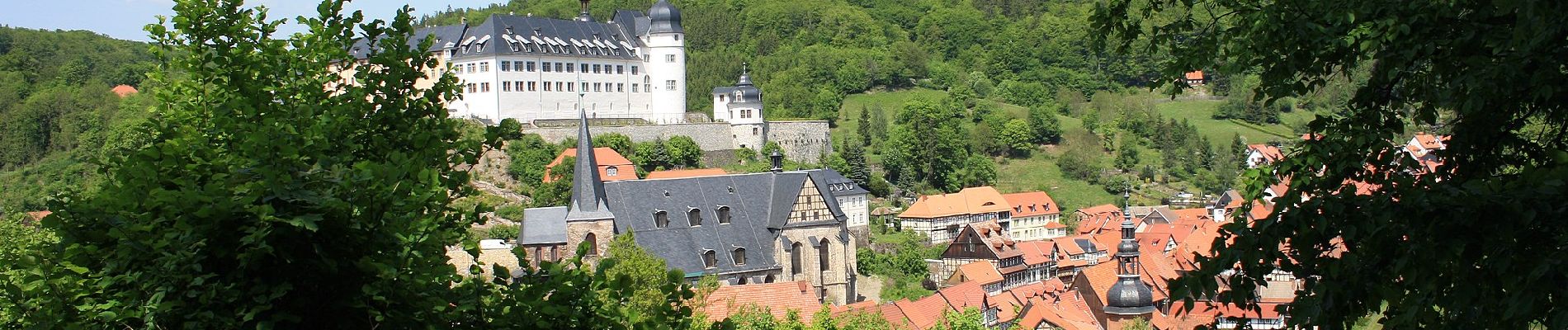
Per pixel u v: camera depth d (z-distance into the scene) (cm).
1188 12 3008
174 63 3102
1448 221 2034
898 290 15138
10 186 17900
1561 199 1955
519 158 18212
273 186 2334
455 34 19812
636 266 7856
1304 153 2528
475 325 2573
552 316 2531
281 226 2348
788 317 6769
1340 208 2189
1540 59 2172
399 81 3050
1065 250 17462
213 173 2598
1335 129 2567
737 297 8562
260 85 2894
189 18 3116
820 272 12744
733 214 12494
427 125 3027
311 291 2466
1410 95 2638
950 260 16738
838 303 12825
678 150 19975
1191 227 17662
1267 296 9631
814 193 12694
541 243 11750
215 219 2341
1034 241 17600
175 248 2347
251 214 2353
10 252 2589
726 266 12094
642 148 19488
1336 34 2603
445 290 2577
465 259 10306
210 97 3094
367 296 2447
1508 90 2234
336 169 2442
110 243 2469
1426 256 2033
